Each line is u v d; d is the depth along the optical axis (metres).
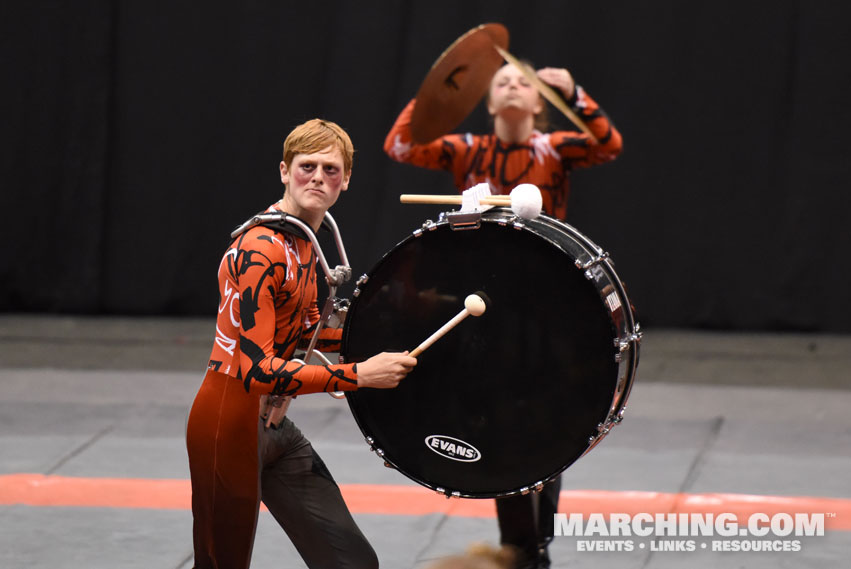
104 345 14.60
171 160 15.88
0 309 16.39
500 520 7.47
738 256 15.18
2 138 15.92
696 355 14.12
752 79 14.83
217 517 5.65
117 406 11.66
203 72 15.67
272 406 5.69
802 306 15.15
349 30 15.29
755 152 14.94
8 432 10.62
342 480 9.21
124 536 7.93
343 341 5.95
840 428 10.87
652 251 15.28
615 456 9.92
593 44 14.98
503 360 5.75
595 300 5.57
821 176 14.87
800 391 12.37
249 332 5.27
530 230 5.62
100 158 15.83
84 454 9.91
